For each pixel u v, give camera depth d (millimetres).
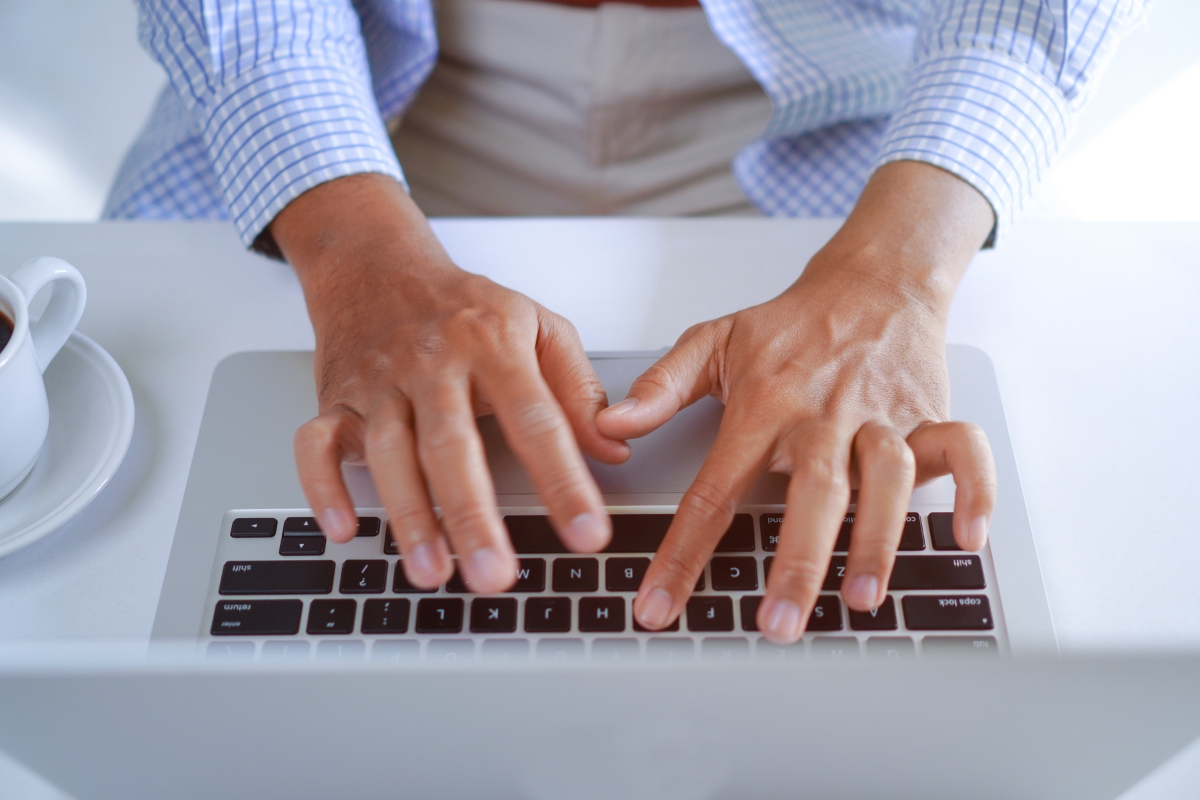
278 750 250
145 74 917
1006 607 349
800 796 275
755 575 357
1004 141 487
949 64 512
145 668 219
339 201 483
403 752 249
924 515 371
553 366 411
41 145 853
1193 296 473
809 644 340
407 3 659
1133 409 421
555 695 229
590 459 397
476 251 507
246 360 450
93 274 495
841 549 368
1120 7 490
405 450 358
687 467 396
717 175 810
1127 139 612
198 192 677
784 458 381
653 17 745
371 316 426
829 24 723
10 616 351
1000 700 232
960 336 456
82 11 862
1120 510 384
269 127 495
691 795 274
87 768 258
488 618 345
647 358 443
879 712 240
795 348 413
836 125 692
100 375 419
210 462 399
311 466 360
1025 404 425
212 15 505
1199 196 574
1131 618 349
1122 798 286
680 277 494
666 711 235
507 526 370
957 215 473
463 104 822
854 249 465
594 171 814
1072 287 479
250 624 346
